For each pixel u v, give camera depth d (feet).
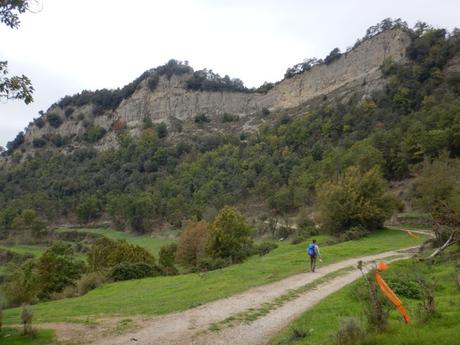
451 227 87.56
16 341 38.14
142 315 49.08
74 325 44.50
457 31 419.33
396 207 168.45
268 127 491.31
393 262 77.97
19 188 495.00
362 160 239.30
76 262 147.43
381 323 30.81
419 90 357.00
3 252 275.18
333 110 420.36
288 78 627.05
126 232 352.49
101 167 509.76
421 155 234.79
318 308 46.21
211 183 352.49
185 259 165.58
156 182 422.41
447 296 44.83
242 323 43.34
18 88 37.96
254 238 218.38
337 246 120.47
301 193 249.14
